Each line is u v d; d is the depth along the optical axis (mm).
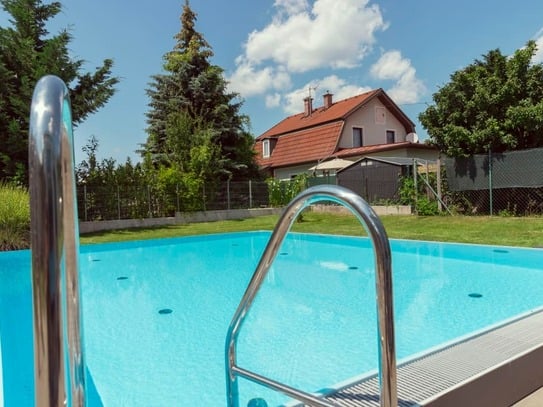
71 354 938
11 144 13250
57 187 802
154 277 7145
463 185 11867
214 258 8953
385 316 1360
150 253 9578
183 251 9836
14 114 13711
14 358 3369
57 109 852
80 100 14398
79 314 956
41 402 772
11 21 14016
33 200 791
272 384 1858
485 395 2350
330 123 22703
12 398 2631
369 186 15680
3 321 4523
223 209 16672
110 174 14062
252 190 17531
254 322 4484
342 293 5715
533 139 11289
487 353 2627
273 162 24766
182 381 3158
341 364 3352
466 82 12016
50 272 776
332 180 17500
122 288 6371
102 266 8133
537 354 2680
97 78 14922
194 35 21969
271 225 13820
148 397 2906
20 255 8883
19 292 5887
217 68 20734
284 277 6770
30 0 14023
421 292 5609
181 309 5199
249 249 10070
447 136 11938
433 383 2258
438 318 4527
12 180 12867
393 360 1372
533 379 2639
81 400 952
